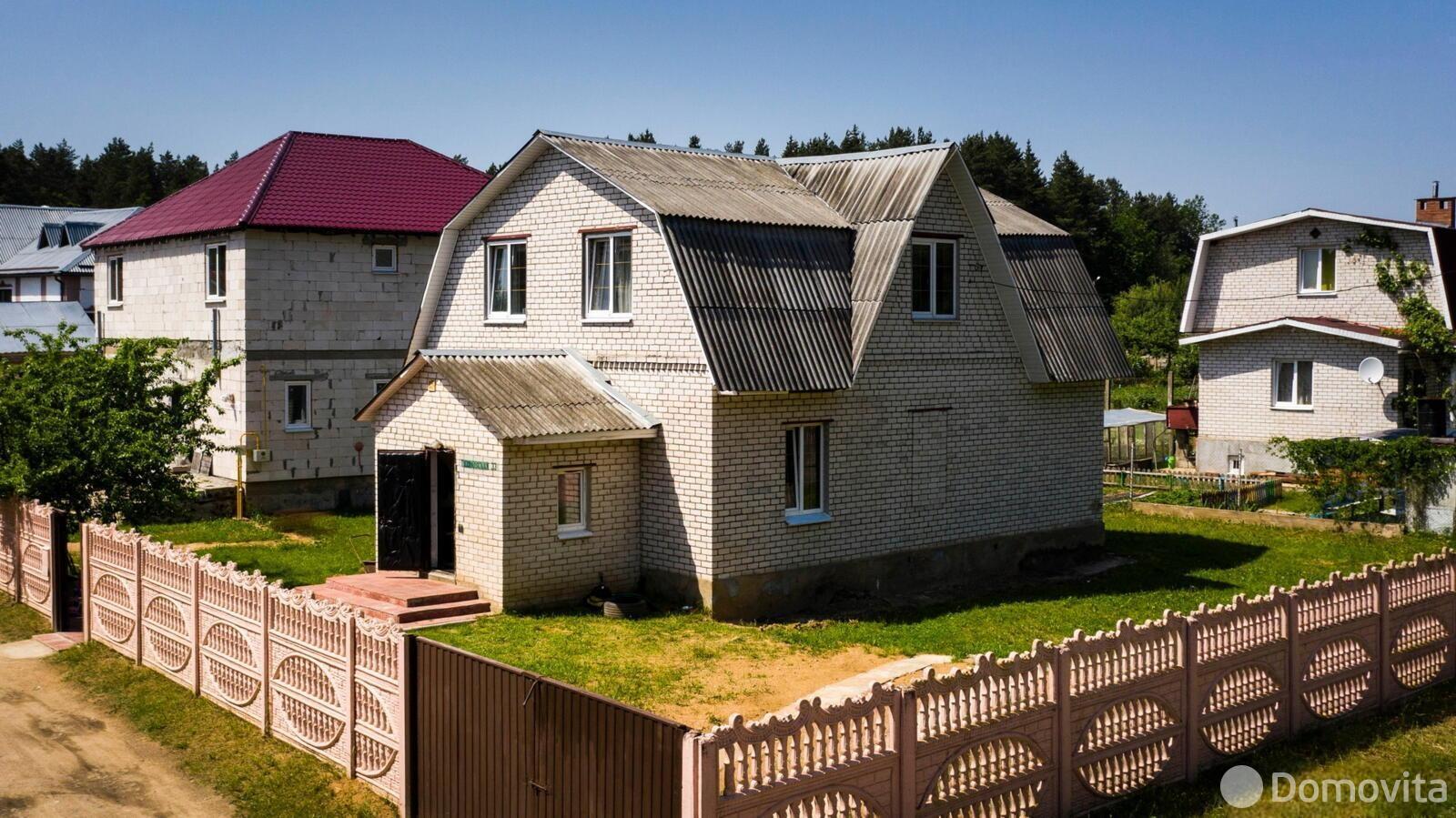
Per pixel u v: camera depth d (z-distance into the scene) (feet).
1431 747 39.86
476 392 55.72
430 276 70.54
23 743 40.40
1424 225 98.48
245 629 41.57
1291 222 107.14
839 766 27.94
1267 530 81.66
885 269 59.57
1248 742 38.73
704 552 55.77
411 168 96.43
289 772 37.04
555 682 29.12
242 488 82.64
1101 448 73.20
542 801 29.48
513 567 54.60
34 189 315.58
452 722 32.45
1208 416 108.78
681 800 25.64
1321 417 101.40
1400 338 95.14
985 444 66.90
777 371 55.57
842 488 60.34
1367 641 43.47
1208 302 113.19
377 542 59.72
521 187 65.77
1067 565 70.85
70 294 156.97
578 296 62.18
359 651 36.01
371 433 89.71
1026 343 67.56
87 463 59.82
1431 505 77.97
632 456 58.75
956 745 30.60
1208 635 37.42
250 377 83.15
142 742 40.65
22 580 59.06
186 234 87.51
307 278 85.76
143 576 48.32
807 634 53.01
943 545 65.05
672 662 47.67
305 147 93.20
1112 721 34.50
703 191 61.26
